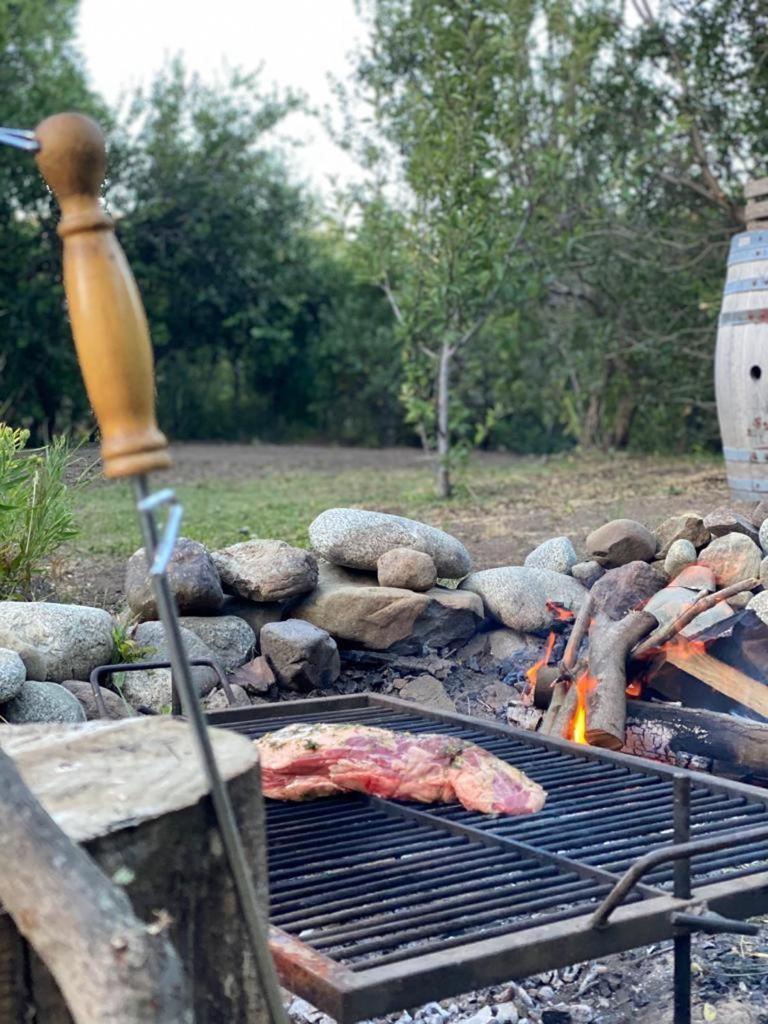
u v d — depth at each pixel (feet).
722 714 12.89
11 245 63.16
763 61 38.99
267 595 15.42
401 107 34.35
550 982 9.16
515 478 38.47
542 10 38.93
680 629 13.67
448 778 9.06
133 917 4.70
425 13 33.65
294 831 8.73
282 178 72.74
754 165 40.40
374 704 12.19
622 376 46.52
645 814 8.87
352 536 16.33
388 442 73.56
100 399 4.49
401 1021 8.63
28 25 63.16
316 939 6.92
